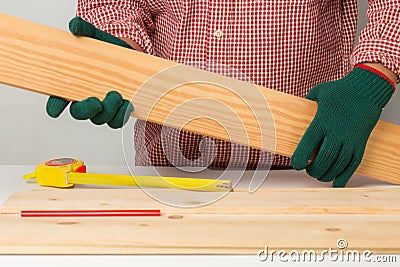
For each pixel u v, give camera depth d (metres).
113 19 1.50
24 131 2.12
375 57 1.35
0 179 1.39
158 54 1.61
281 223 1.13
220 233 1.07
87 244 1.02
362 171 1.39
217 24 1.52
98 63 1.23
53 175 1.32
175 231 1.08
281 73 1.54
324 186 1.39
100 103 1.19
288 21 1.52
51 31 1.20
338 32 1.63
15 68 1.19
